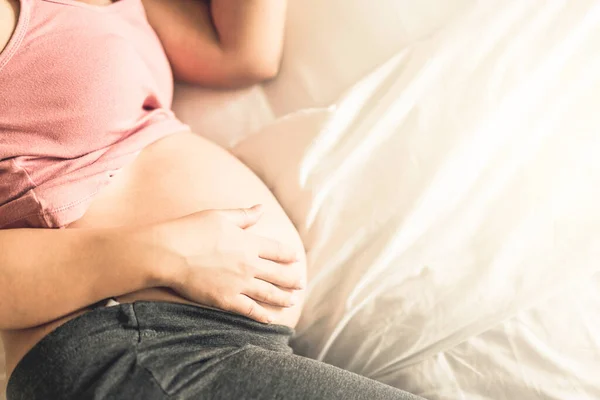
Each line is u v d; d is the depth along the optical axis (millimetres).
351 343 735
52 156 634
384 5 831
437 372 700
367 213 747
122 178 688
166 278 596
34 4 628
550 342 687
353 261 745
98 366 543
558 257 708
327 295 748
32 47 616
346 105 792
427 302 707
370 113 786
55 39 631
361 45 842
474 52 781
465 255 726
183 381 556
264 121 867
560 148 766
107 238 587
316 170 771
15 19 613
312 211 753
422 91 782
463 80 775
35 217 615
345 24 846
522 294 698
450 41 786
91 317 569
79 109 636
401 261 726
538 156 767
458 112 764
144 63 746
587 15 782
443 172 740
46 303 569
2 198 617
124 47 694
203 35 830
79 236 590
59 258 577
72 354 545
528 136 770
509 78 768
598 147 759
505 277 706
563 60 784
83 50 647
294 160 778
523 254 716
